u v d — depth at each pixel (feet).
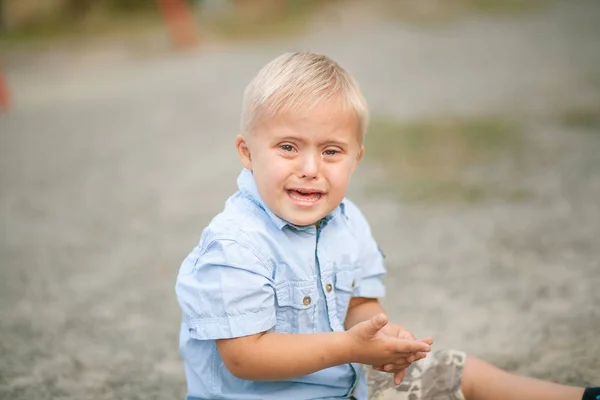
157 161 18.37
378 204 13.94
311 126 5.12
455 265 10.84
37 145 20.71
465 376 5.76
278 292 5.29
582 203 13.44
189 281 5.31
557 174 15.30
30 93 29.22
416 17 43.06
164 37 42.04
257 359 5.05
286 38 39.27
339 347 4.99
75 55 38.81
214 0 48.16
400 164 16.58
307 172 5.14
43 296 10.29
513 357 7.91
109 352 8.47
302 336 5.09
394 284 10.23
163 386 7.62
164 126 22.34
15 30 46.78
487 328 8.69
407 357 5.06
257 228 5.31
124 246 12.42
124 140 20.83
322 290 5.48
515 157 16.72
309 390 5.46
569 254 11.05
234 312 5.08
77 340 8.82
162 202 14.92
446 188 14.76
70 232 13.28
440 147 17.84
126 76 32.07
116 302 10.02
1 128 23.20
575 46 31.81
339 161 5.28
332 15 44.98
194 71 31.96
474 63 29.58
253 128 5.31
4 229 13.55
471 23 40.37
